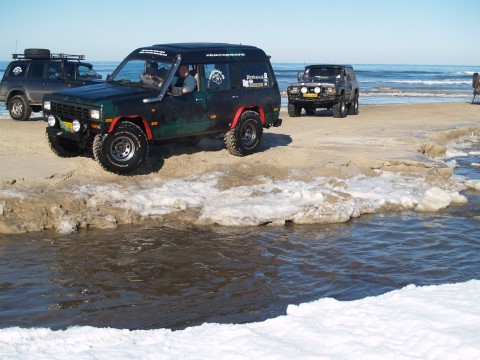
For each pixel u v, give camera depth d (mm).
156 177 9797
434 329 3754
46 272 6371
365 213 9055
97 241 7418
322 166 10961
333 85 20438
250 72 11352
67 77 16719
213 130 10750
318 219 8484
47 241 7344
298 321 4113
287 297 5832
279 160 11148
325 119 20203
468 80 70250
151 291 5934
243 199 9148
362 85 53656
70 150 10617
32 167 9625
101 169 9695
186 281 6215
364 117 21188
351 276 6438
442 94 41062
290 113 21359
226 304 5645
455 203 9734
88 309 5477
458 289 4602
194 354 3660
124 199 8727
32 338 4160
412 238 7871
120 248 7191
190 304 5633
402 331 3799
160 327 5117
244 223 8195
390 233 8078
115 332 4227
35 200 8156
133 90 9852
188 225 8164
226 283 6180
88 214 8102
